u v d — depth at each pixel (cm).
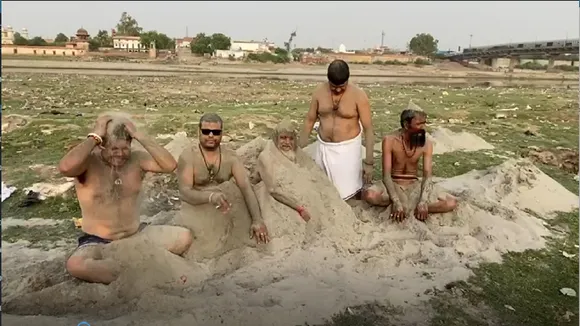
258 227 497
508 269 507
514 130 1405
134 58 5419
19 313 402
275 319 381
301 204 523
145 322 373
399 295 434
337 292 425
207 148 497
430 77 4491
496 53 6900
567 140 1262
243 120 1365
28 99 1727
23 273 469
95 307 410
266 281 439
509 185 739
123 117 466
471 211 596
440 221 581
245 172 523
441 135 1151
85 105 1631
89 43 6041
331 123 605
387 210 581
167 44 7100
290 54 6431
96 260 434
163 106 1673
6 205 672
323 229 520
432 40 8281
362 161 658
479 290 459
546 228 636
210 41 6850
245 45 8106
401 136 587
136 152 477
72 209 664
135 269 437
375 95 2400
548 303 450
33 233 585
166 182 762
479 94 2625
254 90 2442
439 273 479
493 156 1040
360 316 399
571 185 864
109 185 458
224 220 507
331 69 576
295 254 483
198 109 1622
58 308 409
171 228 481
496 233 573
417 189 592
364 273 465
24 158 896
